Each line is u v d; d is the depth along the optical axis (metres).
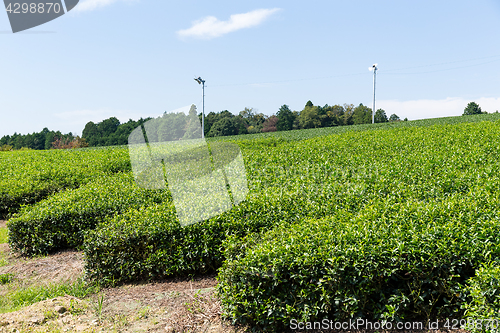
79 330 4.22
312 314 4.08
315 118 82.88
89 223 7.84
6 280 6.39
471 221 4.47
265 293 4.16
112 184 9.77
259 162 13.16
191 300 4.99
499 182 6.76
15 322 4.29
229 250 4.82
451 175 7.96
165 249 5.81
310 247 4.16
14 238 7.70
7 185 11.92
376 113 85.31
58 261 7.20
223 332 4.21
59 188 12.37
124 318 4.59
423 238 4.11
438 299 4.11
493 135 15.72
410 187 7.43
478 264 3.97
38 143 86.81
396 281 4.11
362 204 6.44
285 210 6.18
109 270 5.96
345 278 3.96
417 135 18.80
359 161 12.22
